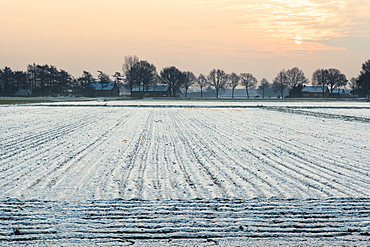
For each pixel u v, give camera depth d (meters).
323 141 27.97
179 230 10.80
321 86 194.38
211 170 18.14
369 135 31.56
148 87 185.38
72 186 15.14
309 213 12.30
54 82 189.75
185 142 26.94
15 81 184.62
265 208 12.73
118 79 196.88
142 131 33.31
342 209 12.70
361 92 195.75
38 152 22.75
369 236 10.50
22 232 10.49
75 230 10.70
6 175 16.95
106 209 12.44
